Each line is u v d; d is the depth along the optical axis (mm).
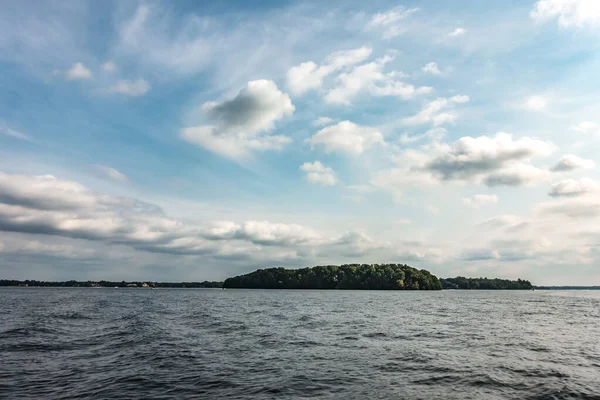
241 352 22484
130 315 48250
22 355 21406
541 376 17109
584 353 23281
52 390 14727
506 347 25016
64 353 22094
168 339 27531
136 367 18516
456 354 22266
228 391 14648
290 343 25938
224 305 73375
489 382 16047
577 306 78250
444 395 14266
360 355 21750
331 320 42781
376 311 58188
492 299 113875
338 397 14000
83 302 82688
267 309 61250
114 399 13648
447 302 90750
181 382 15859
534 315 52781
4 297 108125
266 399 13727
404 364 19406
